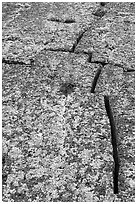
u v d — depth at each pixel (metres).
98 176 1.05
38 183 1.05
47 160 1.11
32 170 1.09
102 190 1.02
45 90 1.38
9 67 1.53
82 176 1.06
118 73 1.45
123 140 1.16
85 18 1.91
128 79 1.43
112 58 1.55
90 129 1.20
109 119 1.25
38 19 1.92
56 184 1.04
